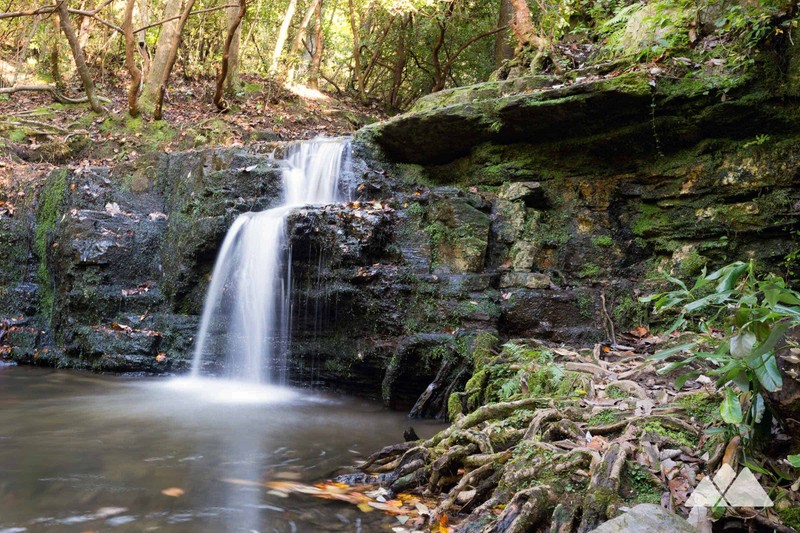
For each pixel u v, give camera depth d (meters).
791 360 2.30
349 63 17.56
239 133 10.93
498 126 6.12
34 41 12.74
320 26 14.59
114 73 13.41
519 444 3.01
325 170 7.04
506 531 2.44
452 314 5.31
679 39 5.81
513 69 7.95
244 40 16.20
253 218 6.30
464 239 5.66
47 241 7.34
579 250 5.89
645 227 5.79
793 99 4.95
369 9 14.98
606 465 2.59
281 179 6.92
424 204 5.99
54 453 3.62
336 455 3.78
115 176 7.80
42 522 2.62
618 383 3.74
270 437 4.16
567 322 5.35
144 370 6.44
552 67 7.43
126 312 6.80
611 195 5.96
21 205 7.69
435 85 14.73
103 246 6.89
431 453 3.23
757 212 5.16
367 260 5.82
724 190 5.34
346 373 5.79
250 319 6.22
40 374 6.33
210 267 6.73
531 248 5.74
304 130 11.89
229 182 6.99
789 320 2.27
